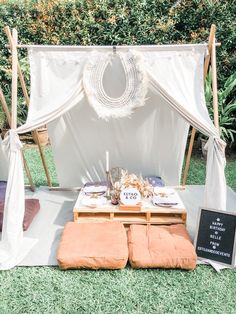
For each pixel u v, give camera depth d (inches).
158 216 142.4
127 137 176.4
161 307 96.6
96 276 110.3
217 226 119.3
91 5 249.1
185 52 127.9
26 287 105.1
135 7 244.2
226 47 244.4
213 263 116.6
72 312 94.7
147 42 251.1
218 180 124.9
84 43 256.7
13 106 120.6
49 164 229.3
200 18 241.9
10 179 119.3
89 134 174.9
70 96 126.2
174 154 180.9
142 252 114.8
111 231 127.3
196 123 125.8
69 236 123.6
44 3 255.0
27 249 124.9
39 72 128.7
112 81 145.9
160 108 168.6
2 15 258.8
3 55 267.9
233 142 258.5
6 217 119.2
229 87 230.7
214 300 99.6
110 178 152.7
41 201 169.9
